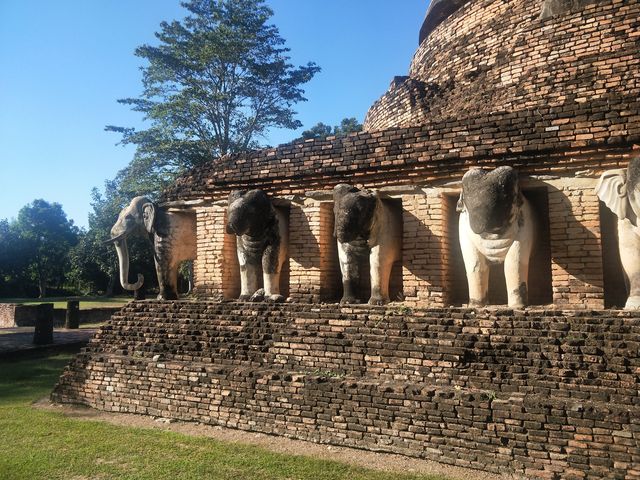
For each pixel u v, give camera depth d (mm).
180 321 8578
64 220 60344
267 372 7289
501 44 10391
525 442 5508
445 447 5902
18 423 7699
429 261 7570
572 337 5820
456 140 7320
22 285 57156
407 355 6617
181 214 10062
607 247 6895
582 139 6547
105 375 8641
